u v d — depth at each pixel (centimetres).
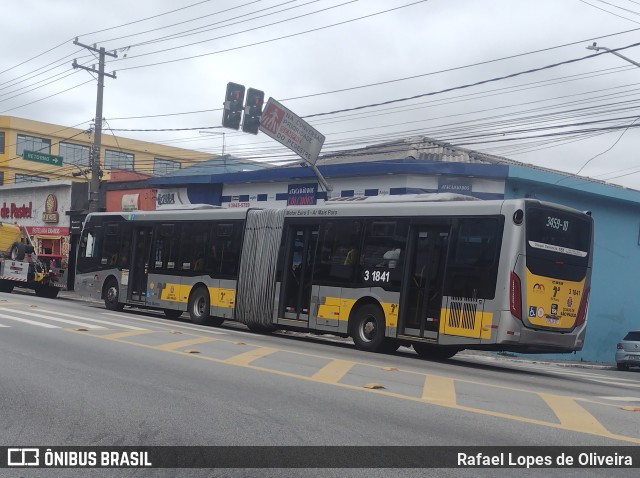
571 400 966
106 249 2317
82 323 1655
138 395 860
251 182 2959
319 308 1631
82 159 6000
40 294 3194
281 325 1717
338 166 2542
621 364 2255
